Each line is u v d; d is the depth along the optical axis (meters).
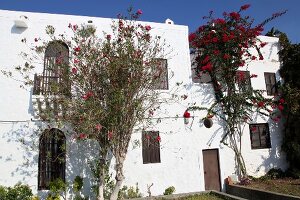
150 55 11.15
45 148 11.27
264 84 15.91
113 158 11.63
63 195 10.99
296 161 14.99
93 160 11.38
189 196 10.85
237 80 14.41
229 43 14.07
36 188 10.79
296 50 15.69
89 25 11.95
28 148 10.95
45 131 10.98
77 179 10.73
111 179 11.44
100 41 11.61
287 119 15.31
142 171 12.02
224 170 13.72
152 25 13.34
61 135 11.34
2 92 11.09
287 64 16.05
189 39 14.55
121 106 9.04
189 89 13.47
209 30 14.64
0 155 10.70
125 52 9.73
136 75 9.58
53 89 9.92
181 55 13.62
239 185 13.02
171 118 12.85
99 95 9.35
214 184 13.42
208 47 14.30
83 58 9.98
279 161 15.26
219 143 13.80
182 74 13.44
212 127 13.80
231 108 14.41
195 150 13.08
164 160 12.45
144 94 10.26
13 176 10.68
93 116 8.84
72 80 9.95
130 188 11.64
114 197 9.15
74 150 11.34
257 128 15.35
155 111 12.55
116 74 9.31
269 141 15.41
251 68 15.84
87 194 11.17
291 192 11.41
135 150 12.04
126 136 9.34
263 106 14.80
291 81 15.73
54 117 10.11
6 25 11.61
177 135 12.84
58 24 12.09
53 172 11.23
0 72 11.20
